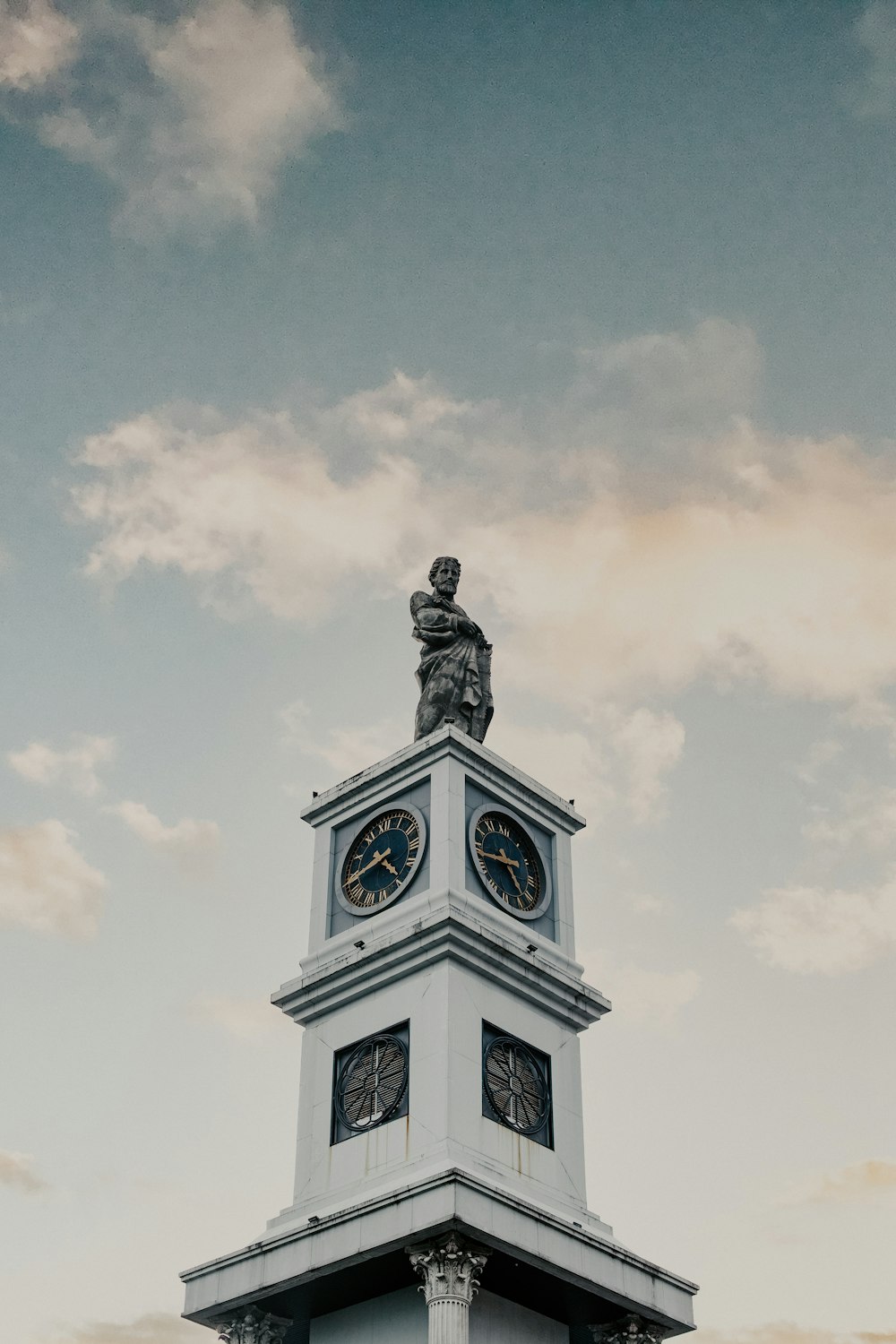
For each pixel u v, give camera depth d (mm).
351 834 73062
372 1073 66250
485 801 72188
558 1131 66812
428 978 66500
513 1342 62219
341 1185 64250
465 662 75875
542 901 71812
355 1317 63375
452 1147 62188
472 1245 58969
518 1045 67375
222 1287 63438
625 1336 63750
